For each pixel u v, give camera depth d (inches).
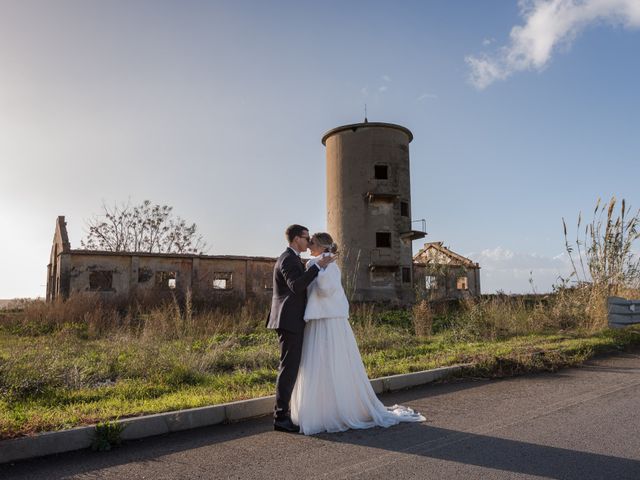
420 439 172.9
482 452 157.5
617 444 163.5
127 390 247.1
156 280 1002.7
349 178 1241.4
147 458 157.9
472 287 1425.9
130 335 455.8
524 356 319.0
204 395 229.8
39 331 582.6
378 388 256.5
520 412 207.8
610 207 501.4
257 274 1086.4
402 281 1226.0
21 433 165.3
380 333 437.7
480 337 453.4
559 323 510.6
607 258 501.7
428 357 342.6
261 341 454.6
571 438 170.2
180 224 1699.1
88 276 953.5
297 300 192.9
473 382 279.9
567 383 269.4
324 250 203.0
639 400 225.9
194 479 139.5
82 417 186.2
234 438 179.0
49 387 245.9
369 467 145.9
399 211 1243.2
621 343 410.0
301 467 147.2
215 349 354.6
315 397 187.0
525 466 144.8
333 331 193.3
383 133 1248.2
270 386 252.2
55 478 141.3
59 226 1033.5
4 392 233.5
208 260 1047.0
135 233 1648.6
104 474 144.3
